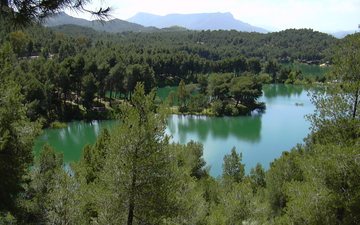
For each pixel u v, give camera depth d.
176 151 15.82
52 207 20.19
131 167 14.09
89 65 105.00
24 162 19.98
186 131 91.44
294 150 35.00
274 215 29.98
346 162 14.61
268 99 139.50
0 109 19.03
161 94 137.75
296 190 17.73
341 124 16.28
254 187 40.75
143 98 15.09
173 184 14.89
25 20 6.81
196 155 43.09
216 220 21.58
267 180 34.47
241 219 24.34
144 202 14.38
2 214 19.19
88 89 98.12
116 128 15.16
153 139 14.41
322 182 15.43
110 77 109.81
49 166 27.80
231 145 78.94
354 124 15.95
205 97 117.31
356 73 16.97
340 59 17.33
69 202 20.16
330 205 14.96
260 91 121.19
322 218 15.12
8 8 6.75
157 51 184.00
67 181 21.41
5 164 18.64
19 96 20.41
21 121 20.36
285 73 184.88
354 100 16.52
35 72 96.94
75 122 92.75
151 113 14.98
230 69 183.12
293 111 116.94
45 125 84.94
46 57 137.75
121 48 178.38
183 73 165.00
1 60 20.06
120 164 14.32
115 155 14.54
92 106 101.50
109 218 14.59
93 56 136.25
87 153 29.64
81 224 19.77
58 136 81.00
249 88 119.00
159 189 14.40
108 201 14.66
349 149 14.74
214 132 90.88
